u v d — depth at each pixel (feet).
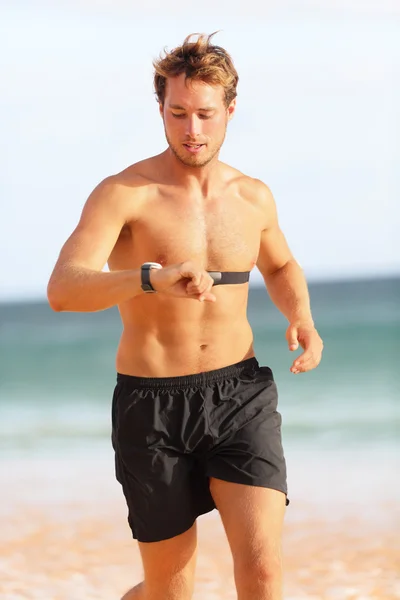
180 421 34.63
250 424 34.53
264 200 36.83
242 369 35.60
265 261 39.14
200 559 57.62
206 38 33.91
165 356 34.83
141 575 54.95
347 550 58.95
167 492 35.01
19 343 259.39
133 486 35.55
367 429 110.11
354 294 439.63
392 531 63.41
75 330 289.94
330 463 91.81
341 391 140.87
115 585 53.01
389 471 86.48
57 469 91.91
